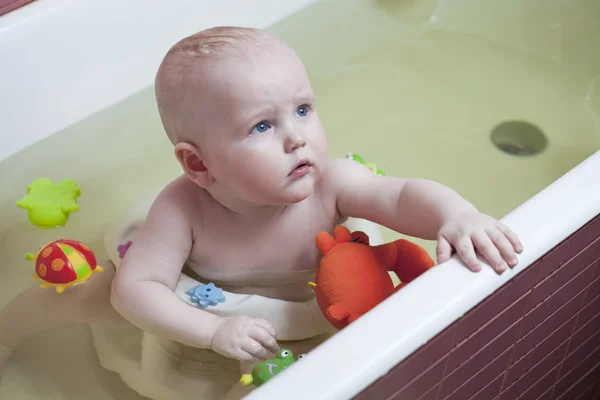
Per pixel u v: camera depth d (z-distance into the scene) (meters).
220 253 0.99
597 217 0.88
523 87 1.60
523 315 0.90
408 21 1.72
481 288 0.79
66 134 1.32
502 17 1.70
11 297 1.15
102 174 1.33
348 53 1.64
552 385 1.13
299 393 0.71
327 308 0.90
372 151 1.47
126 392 1.04
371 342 0.74
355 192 0.99
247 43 0.88
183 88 0.89
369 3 1.68
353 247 0.93
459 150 1.48
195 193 1.00
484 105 1.57
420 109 1.56
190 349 0.99
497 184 1.42
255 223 0.98
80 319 1.06
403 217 0.96
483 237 0.82
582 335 1.09
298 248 1.00
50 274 1.03
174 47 0.92
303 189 0.89
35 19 1.25
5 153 1.27
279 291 1.02
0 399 1.05
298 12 1.56
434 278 0.80
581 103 1.57
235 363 0.98
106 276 1.06
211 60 0.87
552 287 0.91
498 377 0.96
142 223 1.08
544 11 1.66
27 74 1.26
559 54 1.64
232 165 0.89
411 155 1.47
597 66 1.60
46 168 1.30
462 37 1.71
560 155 1.47
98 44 1.32
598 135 1.51
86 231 1.24
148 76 1.40
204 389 0.97
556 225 0.84
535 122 1.54
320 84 1.58
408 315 0.77
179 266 0.97
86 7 1.30
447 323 0.77
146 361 1.01
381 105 1.56
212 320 0.91
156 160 1.38
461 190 1.41
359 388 0.72
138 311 0.94
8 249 1.21
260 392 0.71
